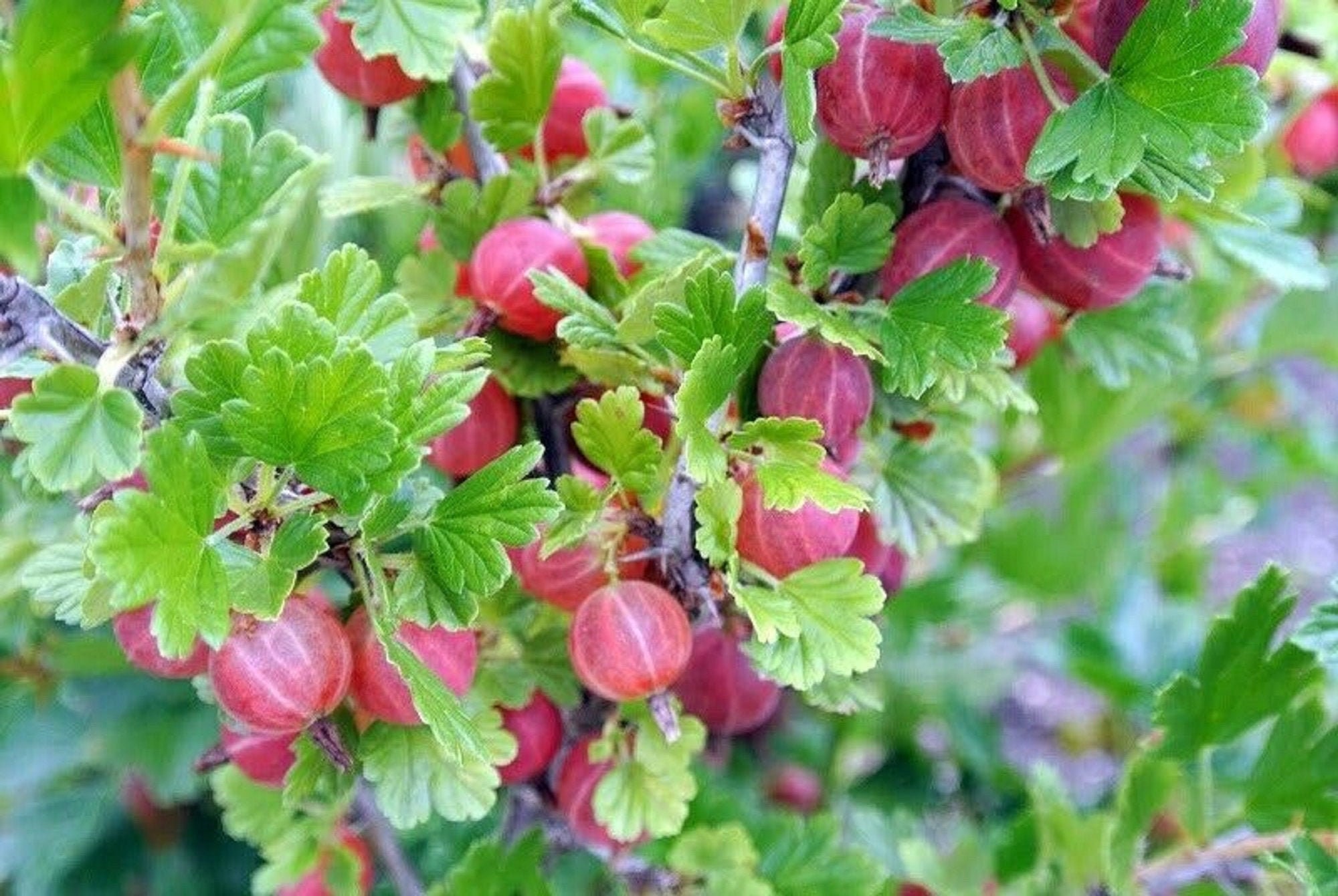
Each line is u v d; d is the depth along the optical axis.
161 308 0.41
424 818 0.44
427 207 0.50
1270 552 1.19
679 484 0.44
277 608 0.42
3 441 0.50
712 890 0.50
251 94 0.43
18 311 0.41
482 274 0.48
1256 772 0.51
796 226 0.51
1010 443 0.75
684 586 0.46
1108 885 0.52
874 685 0.75
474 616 0.43
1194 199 0.46
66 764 0.65
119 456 0.40
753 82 0.44
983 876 0.58
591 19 0.45
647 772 0.47
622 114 0.54
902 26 0.43
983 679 0.81
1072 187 0.43
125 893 0.72
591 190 0.51
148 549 0.40
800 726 0.79
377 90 0.49
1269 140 0.59
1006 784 0.79
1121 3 0.44
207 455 0.41
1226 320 0.73
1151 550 0.88
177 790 0.62
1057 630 0.88
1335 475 0.90
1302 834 0.49
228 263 0.39
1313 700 0.50
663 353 0.47
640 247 0.48
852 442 0.47
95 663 0.61
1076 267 0.46
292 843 0.52
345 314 0.43
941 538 0.49
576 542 0.45
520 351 0.48
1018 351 0.51
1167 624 0.71
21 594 0.56
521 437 0.49
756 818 0.54
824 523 0.45
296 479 0.43
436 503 0.43
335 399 0.41
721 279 0.43
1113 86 0.43
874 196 0.46
